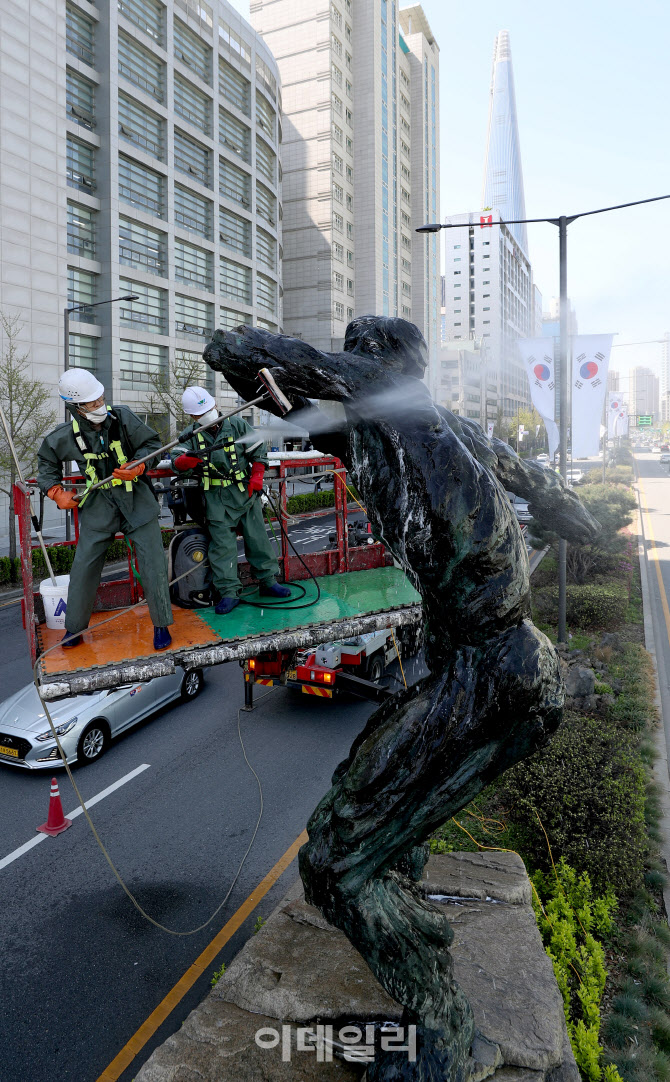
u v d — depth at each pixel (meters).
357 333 2.61
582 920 4.66
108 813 6.82
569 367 10.23
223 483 3.98
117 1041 4.16
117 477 3.11
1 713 7.75
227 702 9.87
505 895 4.18
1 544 20.39
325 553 5.27
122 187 25.84
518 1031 2.93
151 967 4.77
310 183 35.50
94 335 25.41
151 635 3.51
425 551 2.29
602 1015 4.08
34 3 21.78
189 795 7.16
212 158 30.83
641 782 6.41
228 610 3.94
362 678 9.42
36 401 17.59
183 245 29.38
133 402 26.50
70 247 24.58
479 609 2.32
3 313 21.44
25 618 4.12
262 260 36.09
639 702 8.91
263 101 35.03
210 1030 2.99
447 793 2.38
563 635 11.86
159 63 27.52
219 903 5.45
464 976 3.30
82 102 24.67
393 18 40.94
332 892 2.42
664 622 13.52
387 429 2.29
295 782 7.43
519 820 5.67
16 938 5.07
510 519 2.36
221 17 30.91
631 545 20.73
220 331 2.39
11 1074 3.94
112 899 5.51
